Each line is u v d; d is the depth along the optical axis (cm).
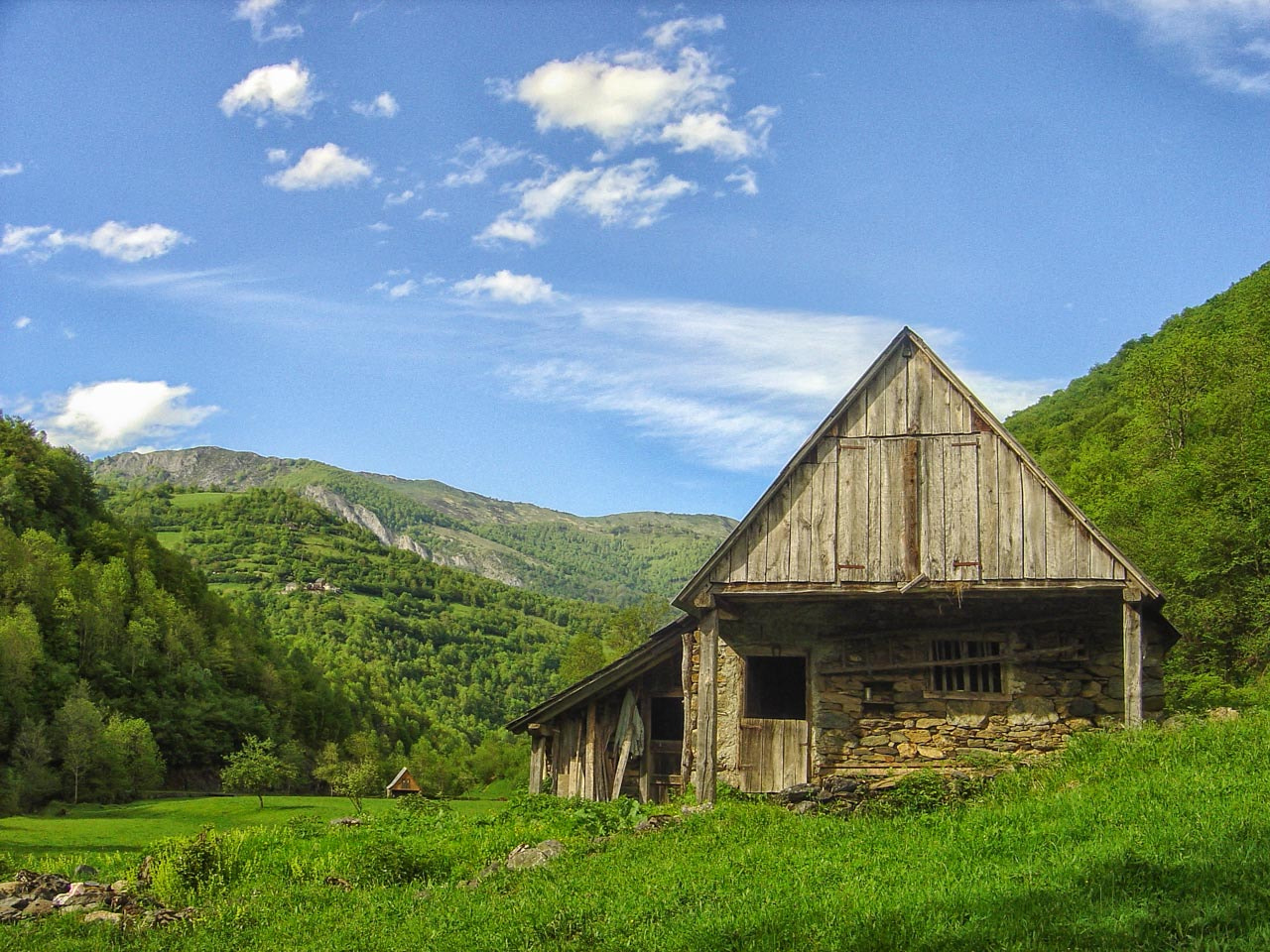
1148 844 1110
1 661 8919
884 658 2145
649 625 11256
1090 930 909
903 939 947
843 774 2119
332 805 6016
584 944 1067
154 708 10438
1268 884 961
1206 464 4572
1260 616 3862
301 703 12794
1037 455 7669
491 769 10950
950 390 2006
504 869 1511
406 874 1581
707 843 1470
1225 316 7781
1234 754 1469
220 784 10644
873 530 1978
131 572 12838
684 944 1010
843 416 2041
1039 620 2064
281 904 1427
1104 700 2019
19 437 14138
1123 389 6172
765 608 2223
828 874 1191
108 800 8412
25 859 1956
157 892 1518
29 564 10638
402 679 19050
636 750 2475
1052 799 1405
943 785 1631
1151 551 4391
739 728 2191
